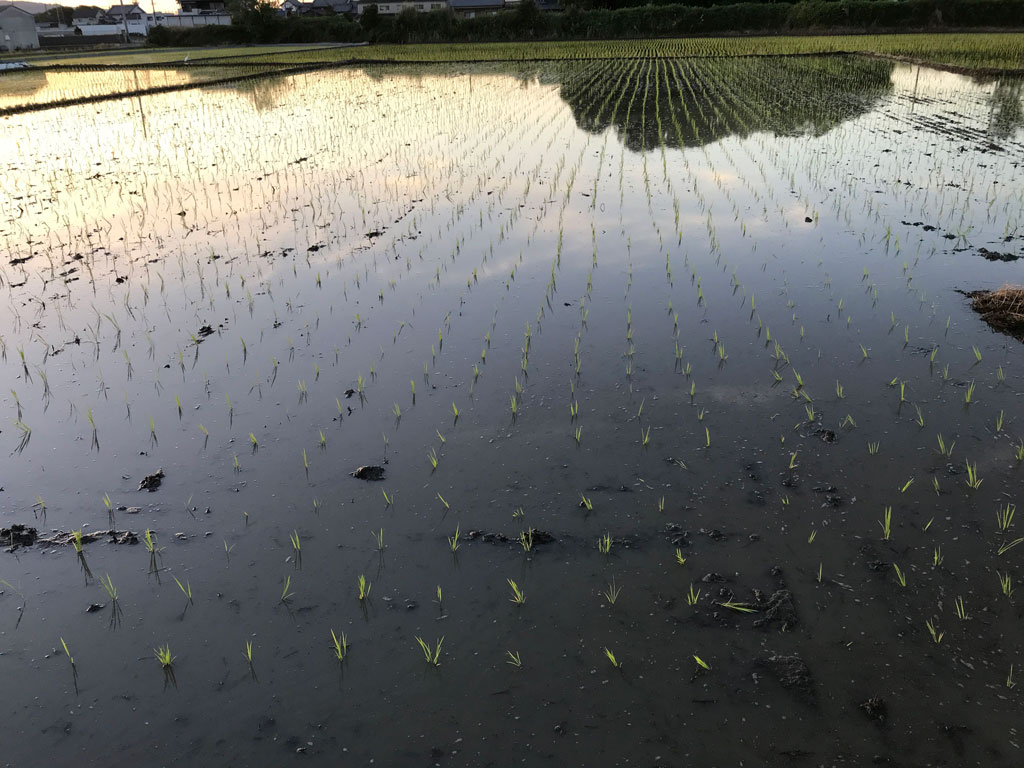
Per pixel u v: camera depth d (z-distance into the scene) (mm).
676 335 6027
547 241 8414
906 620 3223
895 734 2723
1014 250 7574
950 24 38125
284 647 3242
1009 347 5582
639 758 2676
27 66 35906
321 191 10953
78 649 3273
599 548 3734
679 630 3225
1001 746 2660
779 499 4027
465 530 3914
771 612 3277
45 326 6586
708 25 41750
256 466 4520
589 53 34094
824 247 7906
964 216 8742
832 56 29359
